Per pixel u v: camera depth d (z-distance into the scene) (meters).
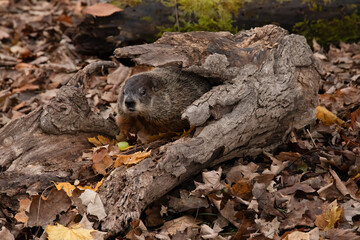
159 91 6.53
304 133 6.29
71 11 12.66
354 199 5.13
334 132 6.35
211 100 5.45
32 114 6.01
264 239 4.55
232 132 5.42
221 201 5.04
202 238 4.73
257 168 5.71
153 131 6.94
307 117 6.18
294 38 6.15
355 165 5.54
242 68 5.85
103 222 4.71
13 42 11.07
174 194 5.36
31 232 4.93
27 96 8.80
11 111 8.17
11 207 5.21
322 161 5.77
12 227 4.96
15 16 12.51
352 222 4.78
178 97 6.58
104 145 6.20
